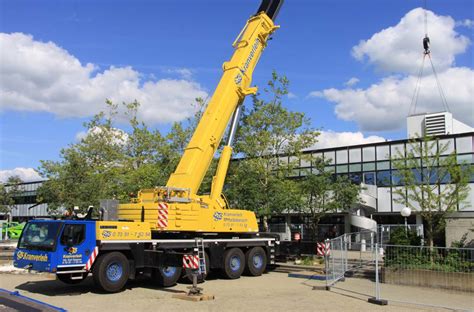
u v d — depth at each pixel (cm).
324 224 3444
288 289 1421
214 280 1673
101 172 2825
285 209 2453
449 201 1692
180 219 1544
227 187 2377
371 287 1439
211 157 1703
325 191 2486
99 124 2969
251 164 2328
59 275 1452
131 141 2894
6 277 1658
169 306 1106
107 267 1322
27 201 6469
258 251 1831
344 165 3441
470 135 2891
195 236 1670
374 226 2783
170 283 1473
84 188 2664
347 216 3281
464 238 1909
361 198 2755
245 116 2453
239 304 1138
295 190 2394
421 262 1492
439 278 1394
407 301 1177
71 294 1302
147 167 2620
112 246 1352
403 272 1484
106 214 1495
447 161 1678
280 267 2055
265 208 2258
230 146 1780
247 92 1791
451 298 1241
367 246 2277
